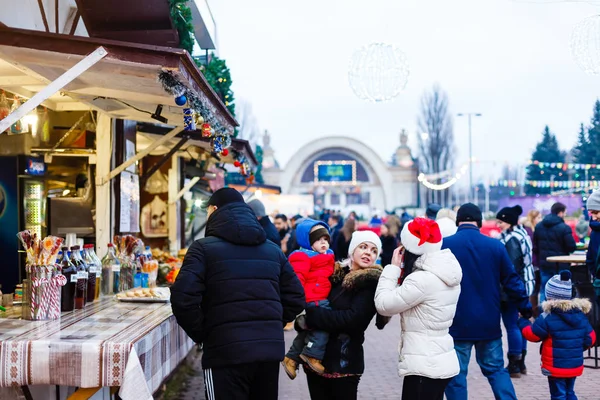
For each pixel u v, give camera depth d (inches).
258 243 154.9
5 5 220.7
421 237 164.1
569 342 215.6
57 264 178.7
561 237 428.1
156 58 173.6
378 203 2888.8
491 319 205.6
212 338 147.3
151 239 433.1
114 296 226.8
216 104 239.0
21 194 269.1
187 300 144.3
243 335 145.8
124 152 298.4
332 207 2901.1
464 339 204.1
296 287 159.9
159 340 167.3
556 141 2156.7
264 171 2881.4
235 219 153.9
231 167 757.9
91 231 285.6
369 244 175.5
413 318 166.2
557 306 215.3
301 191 2913.4
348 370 173.2
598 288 240.2
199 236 562.6
